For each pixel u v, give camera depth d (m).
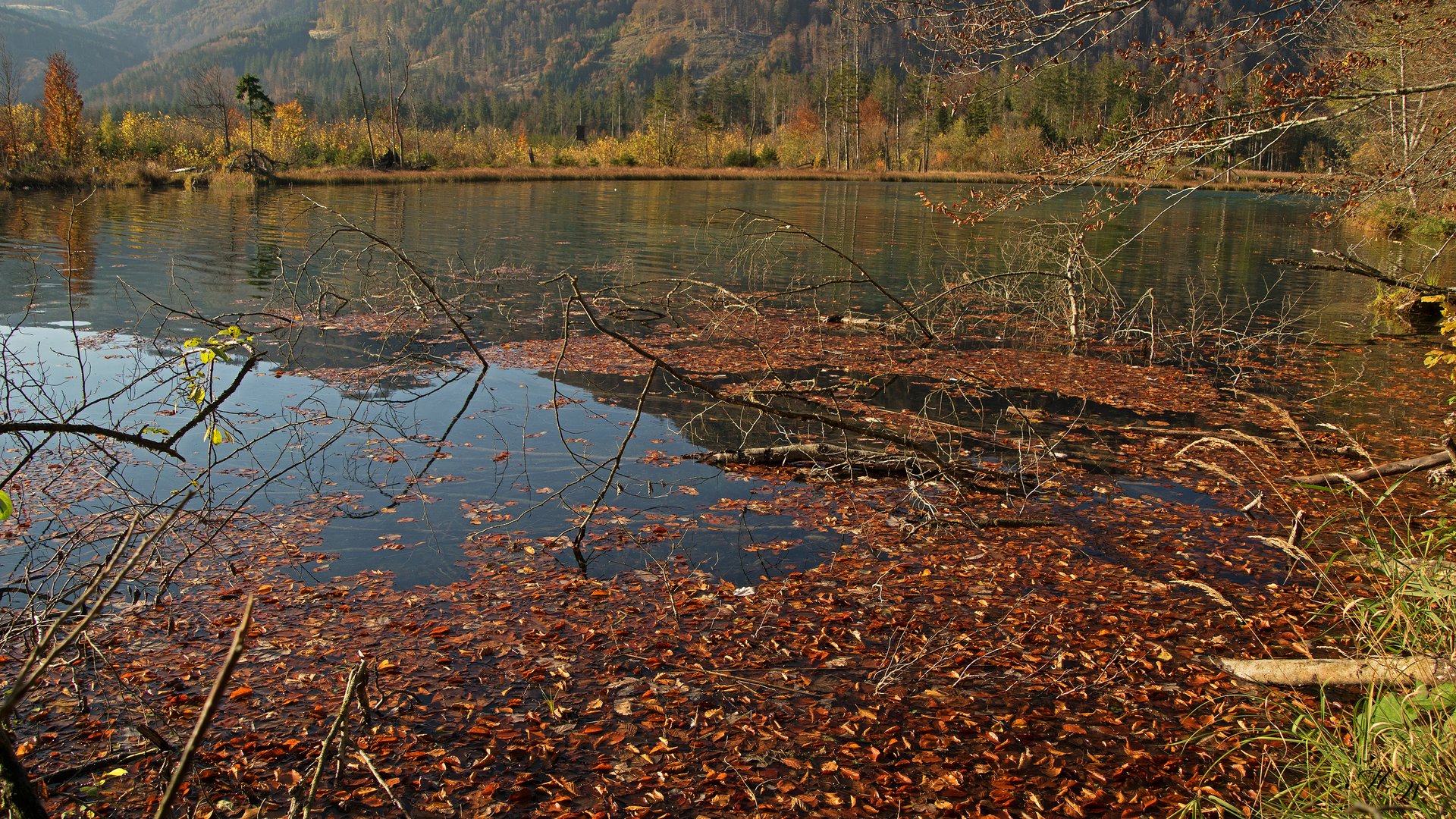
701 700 4.39
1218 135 7.22
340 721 3.27
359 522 6.44
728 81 101.50
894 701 4.41
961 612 5.33
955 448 8.41
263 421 8.66
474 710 4.25
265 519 6.40
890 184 56.28
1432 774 3.07
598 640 4.92
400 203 33.97
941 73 7.62
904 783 3.82
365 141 57.50
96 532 5.89
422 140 61.94
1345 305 17.11
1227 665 4.70
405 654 4.71
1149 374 11.54
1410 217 24.86
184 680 4.40
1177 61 7.27
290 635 4.86
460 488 7.18
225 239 22.09
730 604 5.39
